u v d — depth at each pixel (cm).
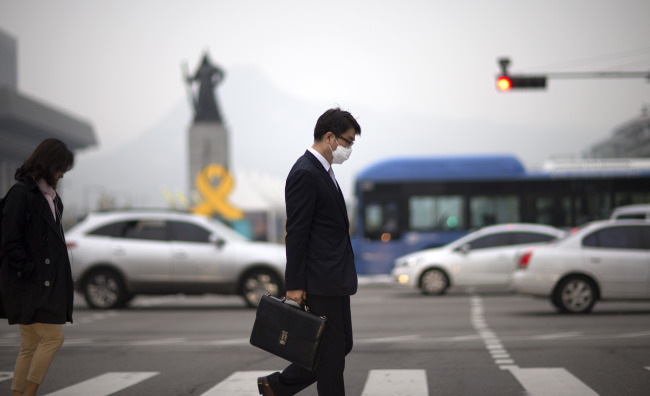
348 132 709
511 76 2803
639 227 2061
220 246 2394
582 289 2047
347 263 704
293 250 689
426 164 3538
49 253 803
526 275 2066
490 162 3522
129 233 2419
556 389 965
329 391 696
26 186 802
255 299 2388
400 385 1012
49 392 991
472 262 2827
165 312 2352
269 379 724
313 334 682
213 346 1492
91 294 2400
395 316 2086
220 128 7781
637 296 2030
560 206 3478
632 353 1282
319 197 698
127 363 1269
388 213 3531
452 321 1916
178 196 9012
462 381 1038
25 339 824
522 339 1508
